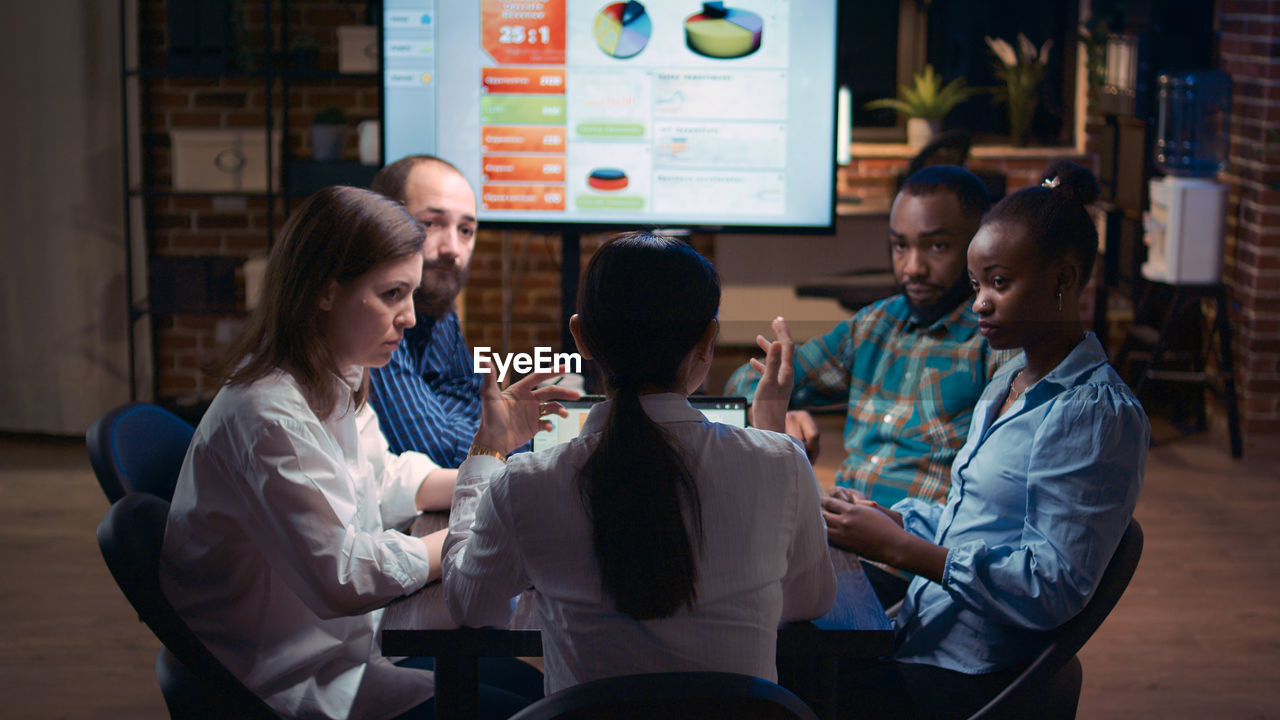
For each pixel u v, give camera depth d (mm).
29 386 4656
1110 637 3039
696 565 1223
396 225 1578
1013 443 1660
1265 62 4371
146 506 1583
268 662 1600
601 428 1264
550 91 2721
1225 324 4391
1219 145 4602
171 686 1584
